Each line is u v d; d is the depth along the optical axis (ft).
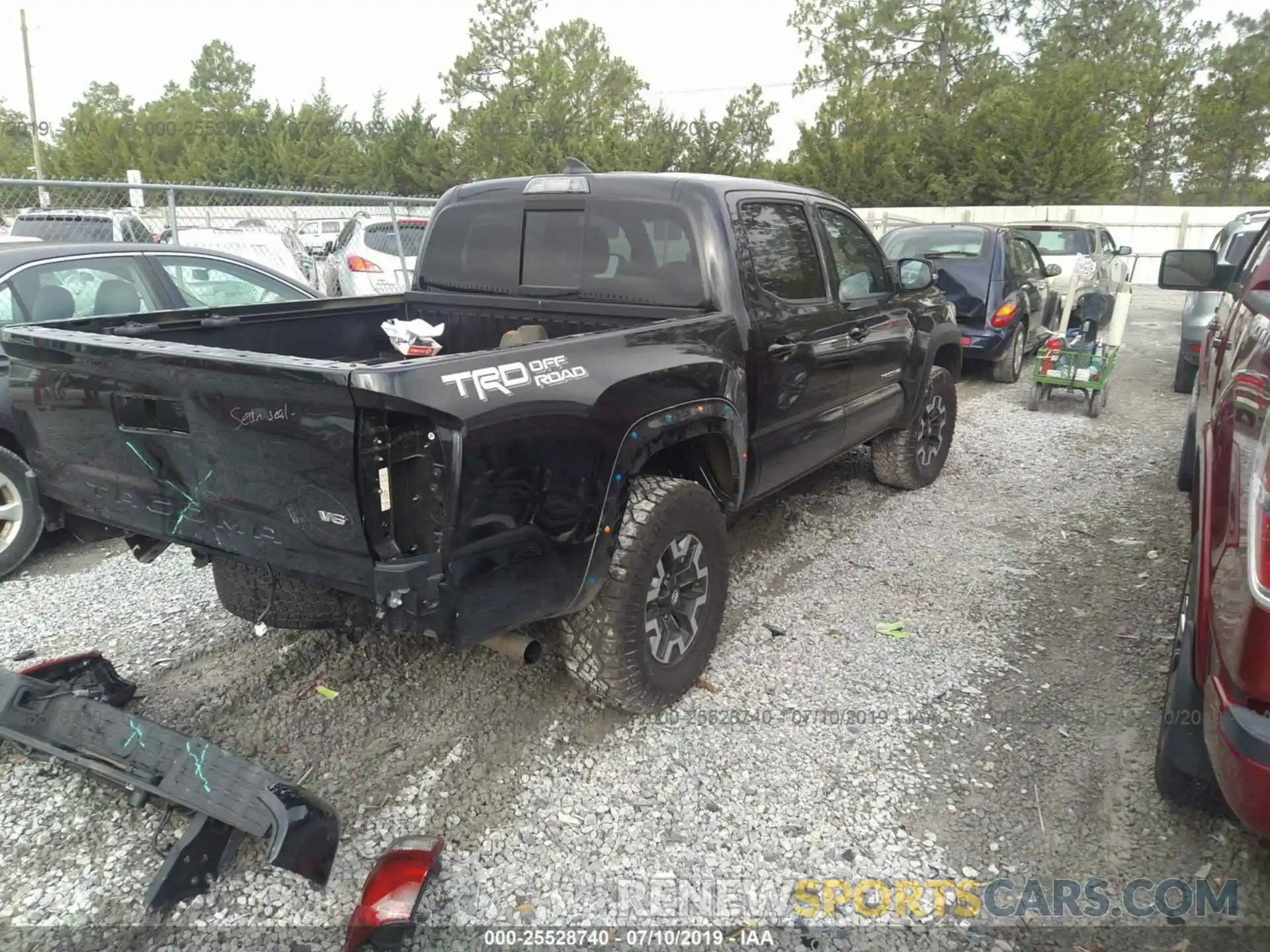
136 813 9.36
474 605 8.30
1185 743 8.41
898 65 138.62
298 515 8.06
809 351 13.99
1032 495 19.99
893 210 98.27
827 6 139.13
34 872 8.54
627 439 9.78
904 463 19.43
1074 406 29.53
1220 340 12.88
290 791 7.96
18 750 10.27
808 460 15.19
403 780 9.93
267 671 12.16
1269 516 6.49
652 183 12.60
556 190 13.35
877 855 8.84
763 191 13.70
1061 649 12.87
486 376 8.21
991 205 112.27
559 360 9.09
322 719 11.08
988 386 33.40
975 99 129.90
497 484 8.25
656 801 9.62
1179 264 15.40
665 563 10.79
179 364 8.21
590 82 169.78
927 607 14.28
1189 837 9.03
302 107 167.94
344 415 7.37
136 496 9.55
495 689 11.80
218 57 207.72
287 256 37.11
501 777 10.00
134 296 17.84
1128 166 136.46
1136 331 48.85
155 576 15.34
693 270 12.25
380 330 14.40
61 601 14.40
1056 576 15.44
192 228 36.63
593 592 9.73
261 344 12.55
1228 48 135.03
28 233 32.73
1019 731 10.87
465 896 8.29
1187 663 8.46
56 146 167.43
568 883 8.48
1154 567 15.76
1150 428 26.30
